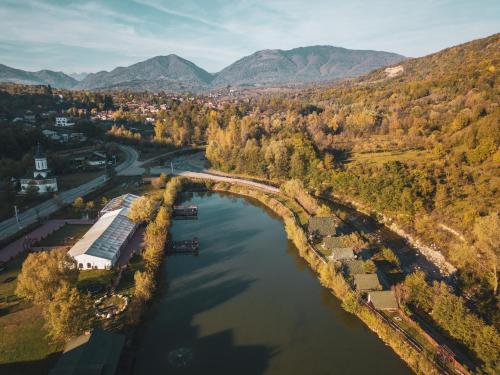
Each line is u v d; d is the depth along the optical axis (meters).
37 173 147.25
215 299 77.88
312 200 129.50
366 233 109.06
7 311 67.69
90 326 59.22
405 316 65.56
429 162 146.38
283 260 96.81
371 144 196.75
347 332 67.06
